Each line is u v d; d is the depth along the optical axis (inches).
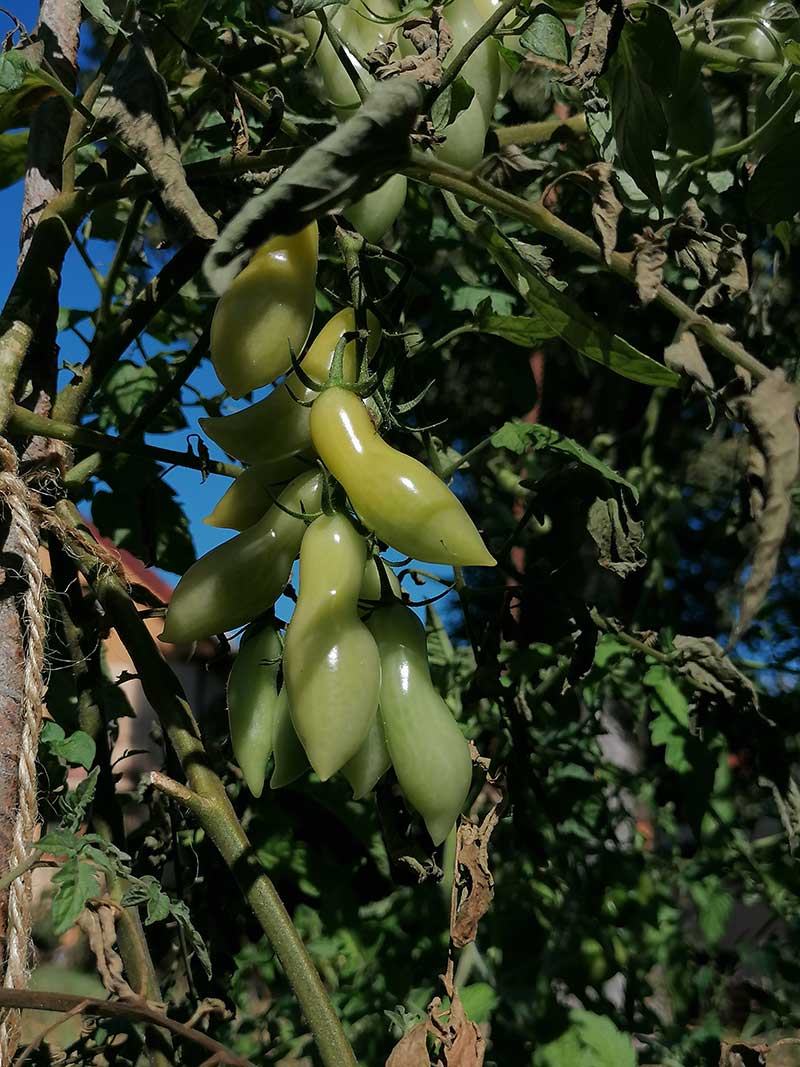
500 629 15.8
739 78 17.8
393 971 24.7
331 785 23.9
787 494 10.0
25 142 18.3
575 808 27.6
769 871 29.4
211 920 17.9
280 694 12.2
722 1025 27.0
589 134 16.0
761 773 15.7
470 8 13.2
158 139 11.6
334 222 12.3
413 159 9.9
